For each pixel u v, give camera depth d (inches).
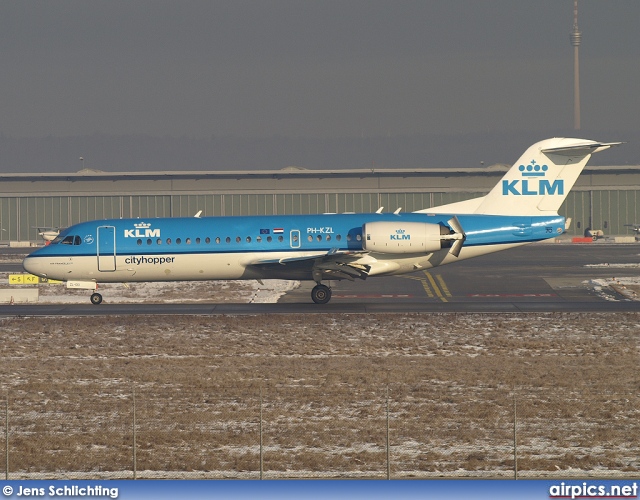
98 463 3422.7
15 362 5246.1
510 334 5895.7
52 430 3880.4
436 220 7150.6
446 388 4515.3
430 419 3981.3
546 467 3309.5
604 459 3388.3
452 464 3358.8
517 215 7249.0
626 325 6136.8
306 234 7170.3
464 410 4099.4
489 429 3833.7
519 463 3339.1
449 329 6067.9
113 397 4411.9
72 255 7263.8
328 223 7224.4
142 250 7234.3
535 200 7258.9
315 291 7337.6
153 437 3737.7
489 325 6181.1
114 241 7273.6
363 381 4667.8
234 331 6058.1
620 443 3622.0
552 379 4667.8
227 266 7199.8
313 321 6338.6
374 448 3590.1
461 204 7322.8
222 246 7180.1
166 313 6811.0
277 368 4980.3
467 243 7121.1
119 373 4879.4
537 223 7214.6
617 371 4845.0
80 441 3708.2
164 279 7347.4
